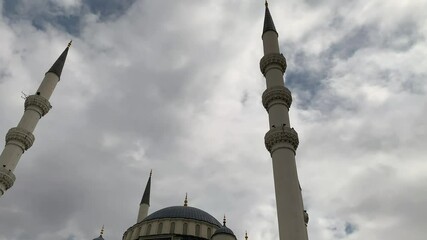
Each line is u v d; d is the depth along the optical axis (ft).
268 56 151.43
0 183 143.54
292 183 112.37
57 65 186.19
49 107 172.76
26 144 158.30
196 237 170.09
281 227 104.68
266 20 170.91
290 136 123.44
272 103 136.77
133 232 179.52
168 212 185.16
